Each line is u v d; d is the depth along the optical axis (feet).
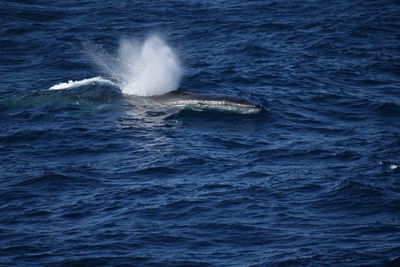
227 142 384.27
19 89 481.05
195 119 419.13
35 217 295.28
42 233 280.72
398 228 282.56
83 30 645.51
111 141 383.04
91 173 340.18
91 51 580.71
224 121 417.49
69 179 332.19
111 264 257.55
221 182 329.93
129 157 360.89
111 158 360.07
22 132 394.73
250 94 470.80
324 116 435.53
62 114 424.46
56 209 302.66
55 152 368.27
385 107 449.48
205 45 603.67
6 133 393.50
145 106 438.81
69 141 382.63
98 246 270.05
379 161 354.33
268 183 328.49
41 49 583.58
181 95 447.42
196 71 519.60
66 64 542.16
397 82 508.94
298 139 391.24
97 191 320.50
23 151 369.30
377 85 500.74
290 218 293.43
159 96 453.58
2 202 309.22
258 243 273.33
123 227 285.23
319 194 316.19
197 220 291.58
